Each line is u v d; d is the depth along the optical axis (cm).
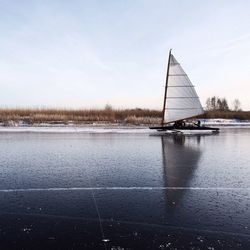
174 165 1271
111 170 1170
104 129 3064
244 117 5269
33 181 1002
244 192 895
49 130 2902
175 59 2784
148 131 2875
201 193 884
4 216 703
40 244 569
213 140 2191
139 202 803
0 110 4506
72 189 916
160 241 584
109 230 632
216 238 599
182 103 2838
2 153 1552
